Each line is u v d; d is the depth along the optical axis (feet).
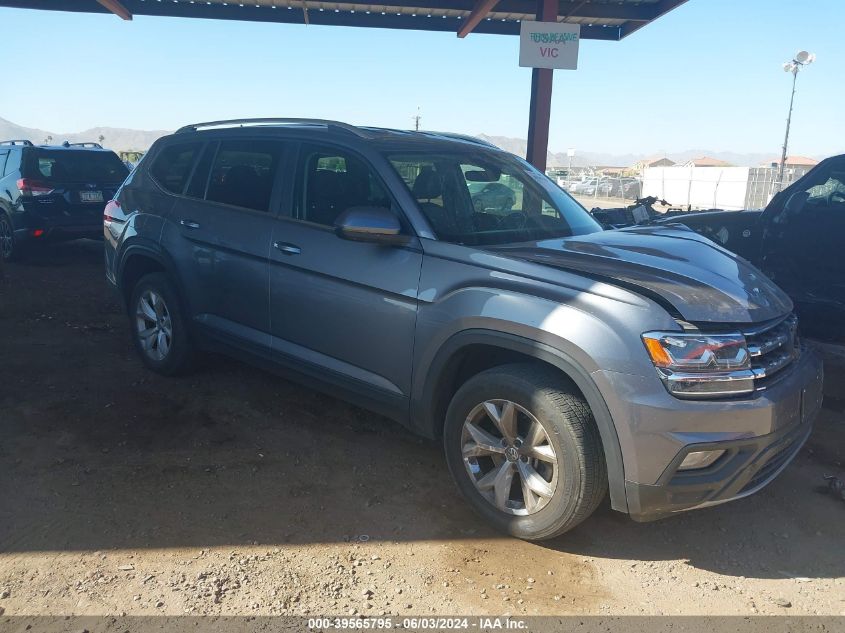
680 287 10.12
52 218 32.27
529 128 41.65
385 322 11.93
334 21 46.32
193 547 10.35
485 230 12.47
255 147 14.90
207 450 13.50
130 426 14.38
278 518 11.23
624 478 9.52
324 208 13.26
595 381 9.44
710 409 9.20
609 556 10.52
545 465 10.37
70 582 9.46
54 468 12.53
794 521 11.67
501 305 10.36
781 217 20.83
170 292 16.21
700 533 11.24
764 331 10.23
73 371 17.49
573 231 13.56
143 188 17.33
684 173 119.85
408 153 13.10
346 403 16.06
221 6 45.19
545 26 37.96
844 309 19.77
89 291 27.32
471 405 10.89
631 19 44.14
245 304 14.48
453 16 46.85
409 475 12.84
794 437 10.40
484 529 11.12
